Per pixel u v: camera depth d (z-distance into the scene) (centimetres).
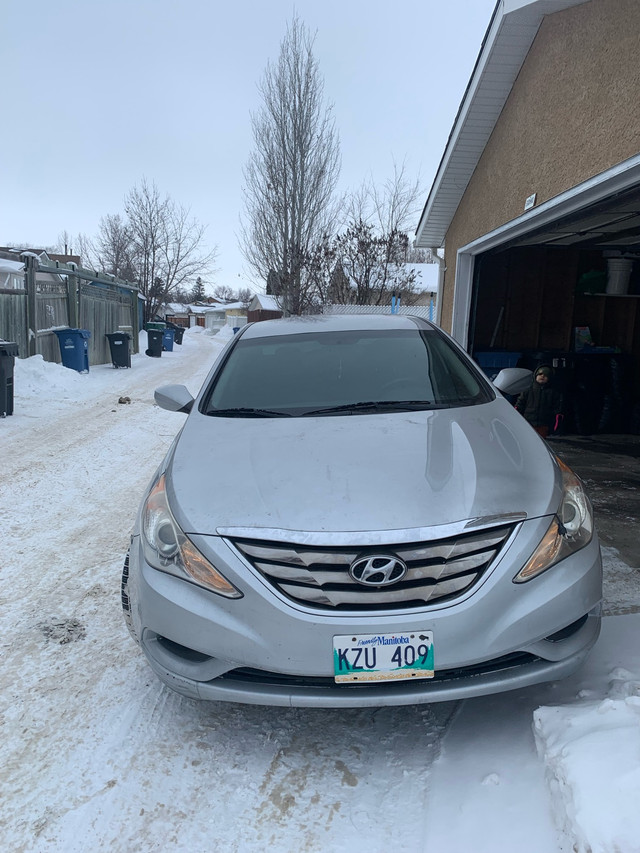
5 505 520
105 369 1612
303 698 205
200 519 220
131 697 266
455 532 204
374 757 229
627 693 231
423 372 339
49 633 318
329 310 2223
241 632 206
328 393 324
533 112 557
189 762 229
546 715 220
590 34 451
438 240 1001
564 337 902
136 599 232
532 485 229
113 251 4047
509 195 625
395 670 200
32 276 1248
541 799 198
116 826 201
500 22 535
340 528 206
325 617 201
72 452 708
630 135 396
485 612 202
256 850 191
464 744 230
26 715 255
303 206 2300
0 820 204
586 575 218
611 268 843
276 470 240
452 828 194
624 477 591
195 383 1362
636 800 171
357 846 191
